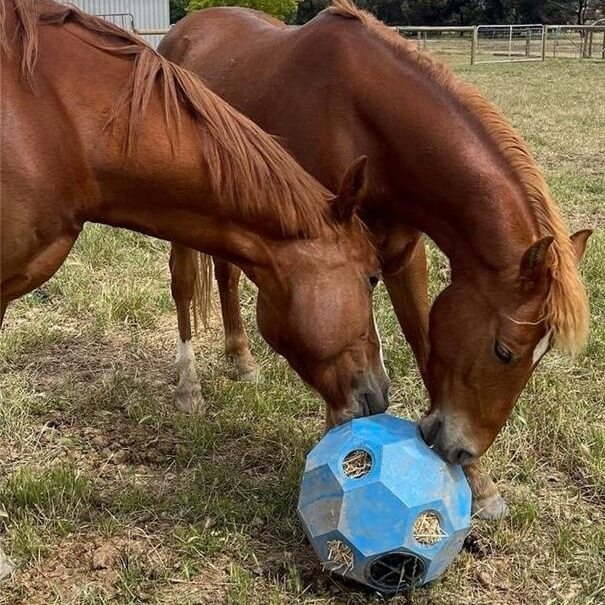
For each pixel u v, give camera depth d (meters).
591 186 7.08
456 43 29.39
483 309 2.33
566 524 2.73
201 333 4.29
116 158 2.28
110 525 2.71
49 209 2.24
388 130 2.60
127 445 3.27
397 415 3.44
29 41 2.18
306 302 2.35
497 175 2.38
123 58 2.33
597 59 23.59
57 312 4.50
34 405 3.50
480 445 2.39
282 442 3.24
